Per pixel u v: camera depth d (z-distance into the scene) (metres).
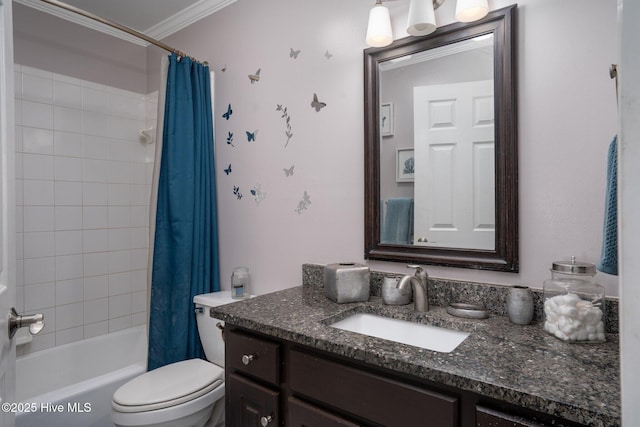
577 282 0.95
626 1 0.40
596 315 0.88
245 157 1.92
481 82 1.19
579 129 1.03
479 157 1.20
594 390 0.64
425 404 0.75
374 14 1.31
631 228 0.40
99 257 2.33
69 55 2.21
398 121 1.37
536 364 0.75
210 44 2.12
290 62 1.72
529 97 1.11
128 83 2.50
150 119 2.55
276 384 1.01
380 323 1.20
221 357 1.72
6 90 0.88
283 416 1.01
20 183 1.99
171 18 2.29
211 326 1.78
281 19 1.76
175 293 1.86
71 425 1.60
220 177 2.05
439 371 0.72
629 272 0.40
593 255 1.02
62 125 2.17
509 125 1.12
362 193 1.49
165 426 1.34
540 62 1.09
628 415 0.40
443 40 1.25
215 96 2.08
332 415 0.89
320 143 1.62
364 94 1.44
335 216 1.57
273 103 1.79
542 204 1.09
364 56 1.44
